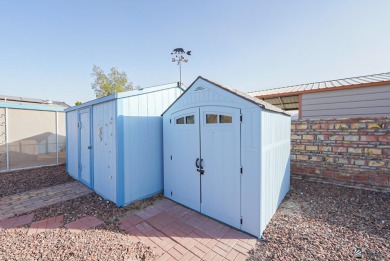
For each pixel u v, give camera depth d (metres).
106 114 4.48
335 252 2.51
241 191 3.14
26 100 13.01
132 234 3.04
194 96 3.88
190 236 3.00
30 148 8.23
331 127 5.25
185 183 4.16
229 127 3.27
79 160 6.05
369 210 3.74
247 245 2.76
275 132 3.64
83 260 2.31
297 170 5.83
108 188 4.49
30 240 2.78
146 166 4.63
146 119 4.62
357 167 4.91
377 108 5.65
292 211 3.79
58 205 4.20
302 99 6.88
